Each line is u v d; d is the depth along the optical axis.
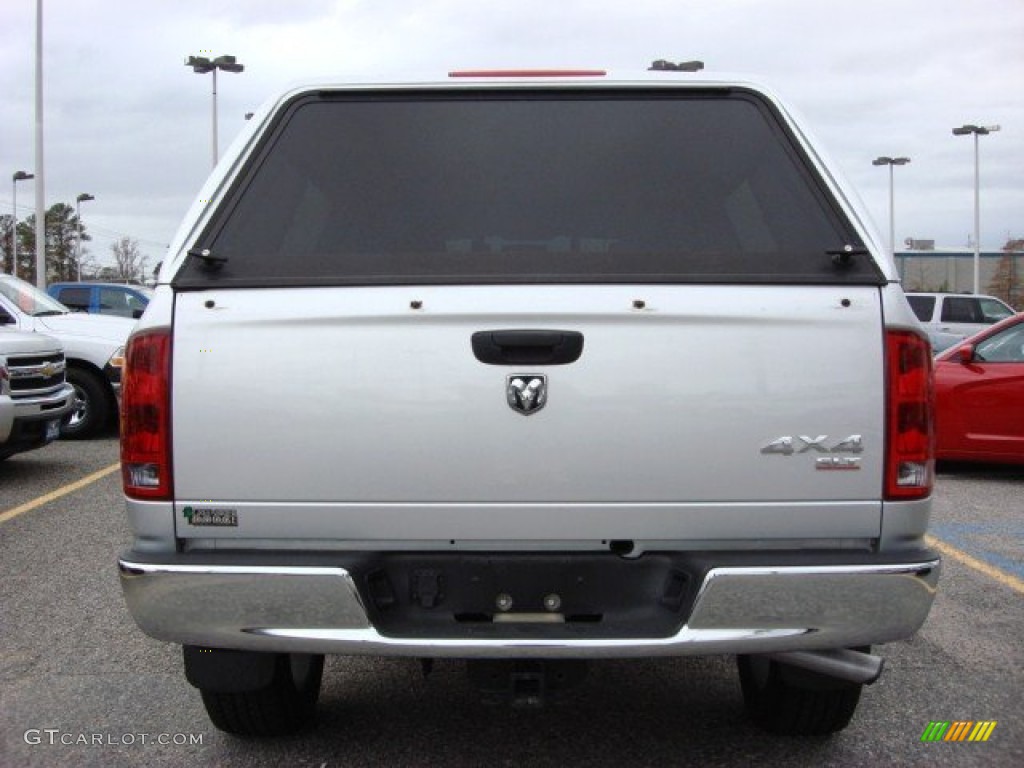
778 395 2.70
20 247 64.56
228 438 2.71
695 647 2.65
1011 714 3.73
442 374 2.69
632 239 3.03
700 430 2.70
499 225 3.05
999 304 19.84
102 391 10.90
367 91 3.19
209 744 3.50
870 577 2.65
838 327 2.72
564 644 2.65
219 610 2.68
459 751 3.44
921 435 2.74
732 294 2.71
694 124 3.17
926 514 2.77
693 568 2.69
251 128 3.11
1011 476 8.88
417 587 2.79
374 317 2.70
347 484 2.71
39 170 24.89
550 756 3.40
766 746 3.47
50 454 9.93
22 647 4.47
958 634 4.61
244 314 2.71
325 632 2.67
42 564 5.81
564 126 3.17
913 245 63.88
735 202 3.07
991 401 8.36
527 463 2.70
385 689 4.02
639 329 2.70
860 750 3.44
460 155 3.13
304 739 3.54
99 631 4.68
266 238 2.97
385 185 3.10
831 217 2.93
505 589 2.79
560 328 2.69
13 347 8.15
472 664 2.87
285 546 2.75
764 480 2.71
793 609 2.66
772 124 3.14
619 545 2.78
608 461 2.70
